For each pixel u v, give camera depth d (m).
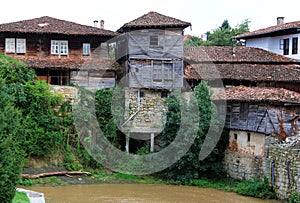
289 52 46.03
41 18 43.94
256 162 30.48
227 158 33.56
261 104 30.80
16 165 16.41
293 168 25.72
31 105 31.94
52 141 32.19
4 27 40.31
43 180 29.88
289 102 29.36
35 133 31.48
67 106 34.00
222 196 28.33
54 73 40.22
